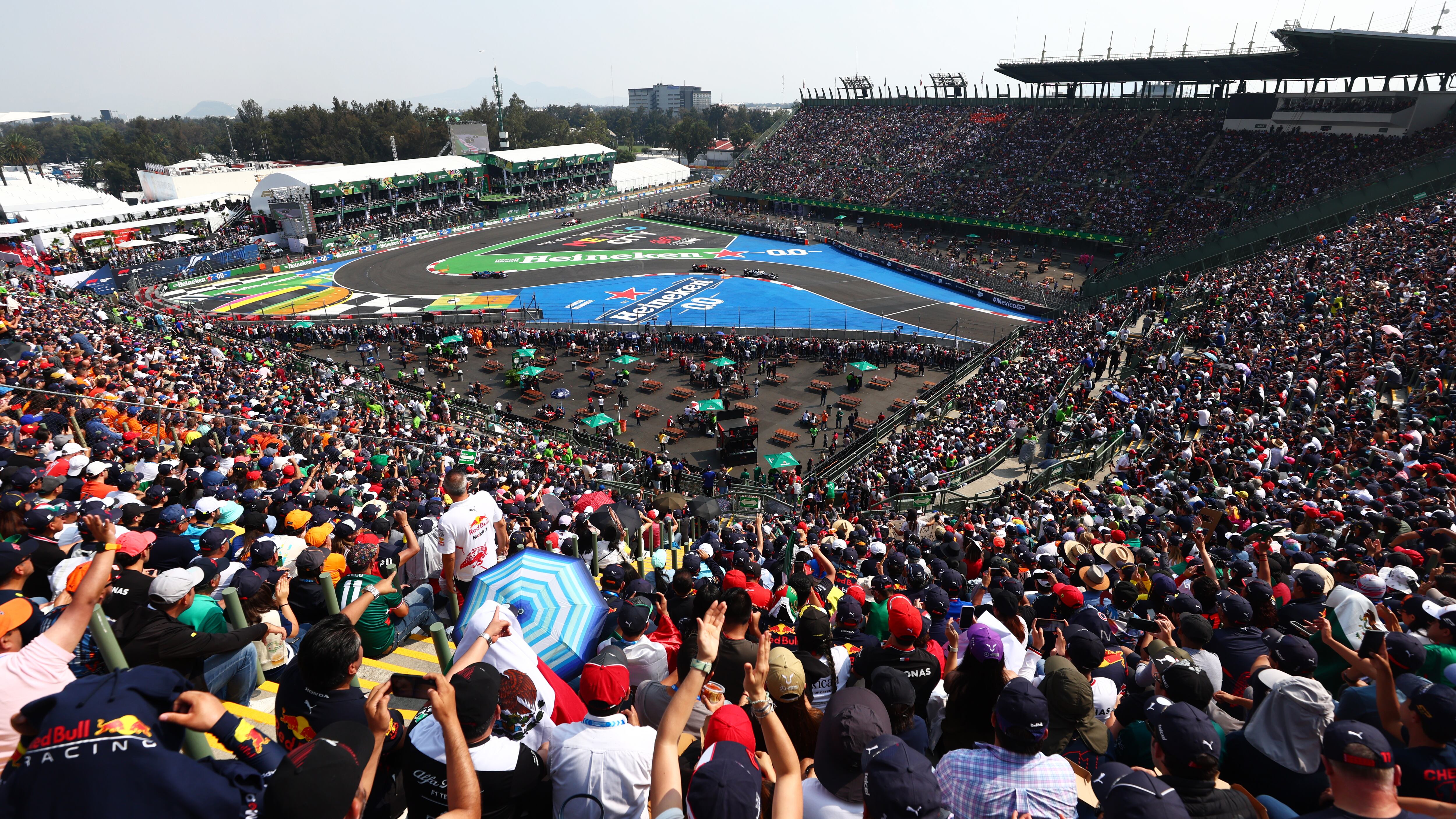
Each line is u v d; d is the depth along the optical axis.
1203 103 85.50
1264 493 17.23
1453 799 4.59
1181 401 27.77
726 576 8.61
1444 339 25.31
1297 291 36.41
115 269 72.88
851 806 4.20
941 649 7.38
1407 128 66.62
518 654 4.88
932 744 6.39
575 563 6.25
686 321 67.88
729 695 5.62
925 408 45.03
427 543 9.15
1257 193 72.50
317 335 59.09
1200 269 57.84
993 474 28.98
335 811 3.24
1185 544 13.66
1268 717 5.02
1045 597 9.43
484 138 120.94
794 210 115.44
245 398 28.39
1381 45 60.25
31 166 147.75
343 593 7.49
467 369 55.06
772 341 57.28
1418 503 14.46
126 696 3.55
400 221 104.00
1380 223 45.47
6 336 25.62
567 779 4.20
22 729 3.56
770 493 33.91
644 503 23.39
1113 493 20.66
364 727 3.87
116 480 12.53
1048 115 99.38
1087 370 38.84
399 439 27.22
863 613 9.23
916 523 21.05
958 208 95.06
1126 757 5.84
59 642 4.31
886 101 120.69
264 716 6.55
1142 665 6.29
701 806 3.32
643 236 107.50
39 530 7.99
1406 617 7.78
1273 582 10.17
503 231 110.94
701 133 188.12
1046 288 68.62
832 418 46.56
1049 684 5.62
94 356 26.20
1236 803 4.13
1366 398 22.48
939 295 74.88
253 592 6.93
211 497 10.88
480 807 3.76
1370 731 4.00
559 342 58.31
